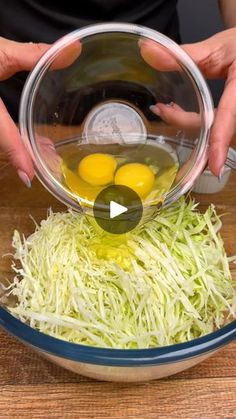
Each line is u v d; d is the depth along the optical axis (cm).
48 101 40
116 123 42
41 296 38
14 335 30
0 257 40
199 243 41
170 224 42
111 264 38
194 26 85
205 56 42
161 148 41
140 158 41
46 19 59
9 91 61
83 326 35
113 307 37
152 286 38
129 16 60
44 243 41
